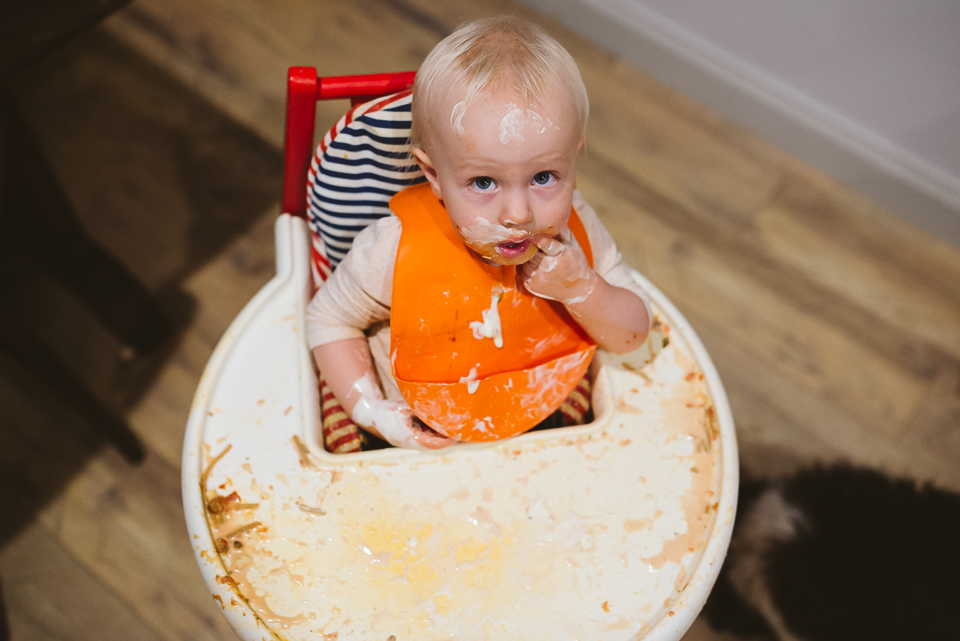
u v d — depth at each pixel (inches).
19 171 45.2
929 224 63.9
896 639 45.6
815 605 46.4
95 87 64.3
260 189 61.2
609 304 27.5
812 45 60.2
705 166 65.5
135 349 53.9
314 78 27.3
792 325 58.9
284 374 30.0
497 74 21.1
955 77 55.4
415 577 25.9
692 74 67.4
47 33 29.6
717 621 46.4
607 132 66.4
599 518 27.2
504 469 28.1
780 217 63.7
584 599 25.7
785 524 49.3
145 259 57.4
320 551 26.3
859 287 61.1
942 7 52.6
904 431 55.1
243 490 27.4
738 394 55.7
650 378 30.6
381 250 27.2
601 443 28.9
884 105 60.2
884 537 48.9
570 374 28.4
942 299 61.3
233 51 67.1
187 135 63.0
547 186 22.2
